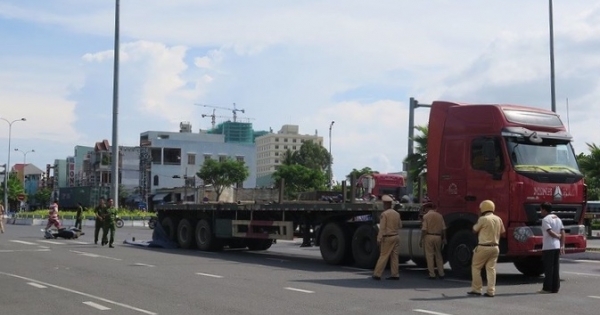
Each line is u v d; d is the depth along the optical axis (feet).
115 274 53.57
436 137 56.80
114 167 132.77
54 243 90.84
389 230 52.54
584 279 54.60
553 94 100.37
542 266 56.85
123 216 186.39
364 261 60.85
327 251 65.05
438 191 56.08
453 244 54.44
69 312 36.32
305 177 291.99
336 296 42.75
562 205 52.21
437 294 44.34
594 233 141.69
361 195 81.30
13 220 199.82
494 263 44.04
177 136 348.18
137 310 36.99
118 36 133.90
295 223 70.59
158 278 51.26
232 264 64.34
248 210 76.84
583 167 128.26
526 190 50.78
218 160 315.58
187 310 37.11
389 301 40.91
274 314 36.06
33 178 520.01
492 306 39.52
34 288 45.24
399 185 115.65
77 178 369.91
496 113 52.70
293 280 51.29
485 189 52.44
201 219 84.58
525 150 51.98
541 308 38.91
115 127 133.49
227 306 38.47
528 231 50.55
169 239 89.40
